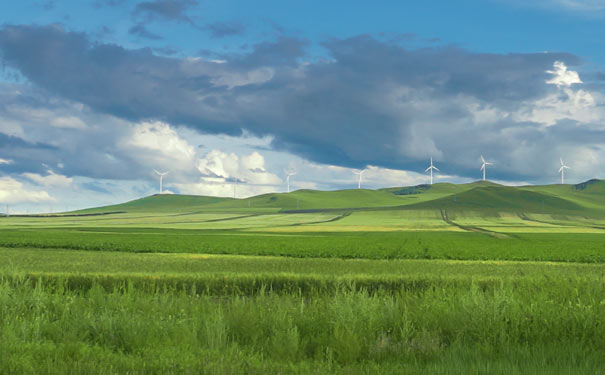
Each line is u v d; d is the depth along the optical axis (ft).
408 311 47.88
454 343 38.09
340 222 650.43
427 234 414.41
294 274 92.84
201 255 164.14
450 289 59.21
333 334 40.55
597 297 51.55
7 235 300.81
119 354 36.22
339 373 32.37
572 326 40.96
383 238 318.24
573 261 177.27
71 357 34.71
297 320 45.01
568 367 32.12
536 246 237.25
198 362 33.09
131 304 53.42
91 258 146.41
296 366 33.71
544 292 54.08
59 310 50.19
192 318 45.96
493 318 42.09
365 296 48.55
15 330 40.09
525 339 40.16
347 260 143.54
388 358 36.60
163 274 92.43
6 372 30.78
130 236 306.76
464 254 191.42
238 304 51.52
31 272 94.07
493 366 32.55
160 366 32.53
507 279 80.48
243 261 136.26
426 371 32.19
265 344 39.09
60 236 294.87
